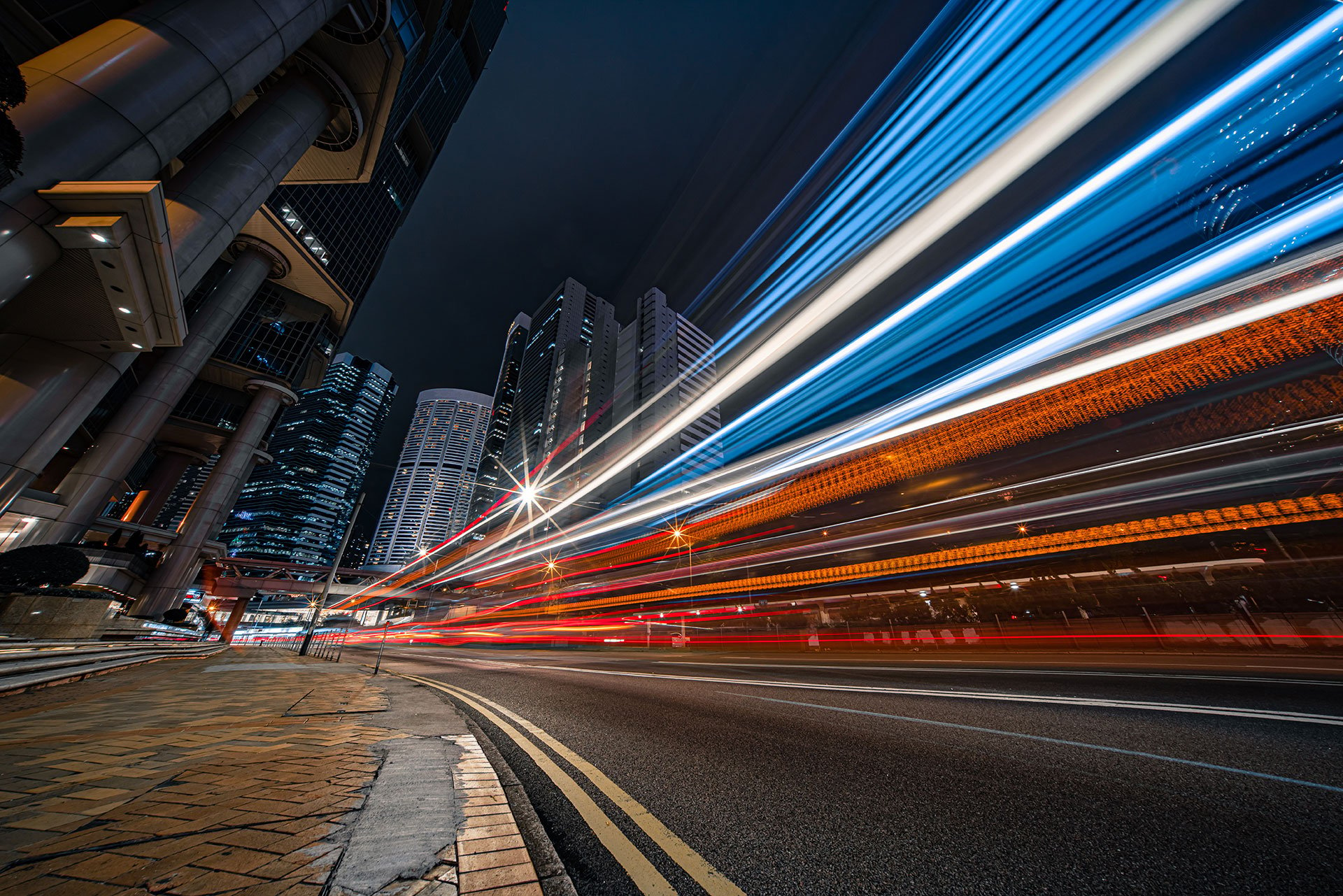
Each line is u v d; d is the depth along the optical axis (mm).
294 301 51938
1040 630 16812
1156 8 24312
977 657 12695
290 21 18000
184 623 37000
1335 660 9125
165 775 2838
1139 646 13914
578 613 54344
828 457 45500
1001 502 29625
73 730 4117
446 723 5113
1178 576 15914
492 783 3016
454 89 65000
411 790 2729
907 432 38344
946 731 4496
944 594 22141
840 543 37906
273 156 24234
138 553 32688
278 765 3141
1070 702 5574
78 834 1962
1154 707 5145
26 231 11789
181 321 17266
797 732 4656
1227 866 2043
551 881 1917
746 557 45469
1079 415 26984
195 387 46969
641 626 35531
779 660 13891
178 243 19406
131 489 45688
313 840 1996
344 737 4148
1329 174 18250
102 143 12977
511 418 174375
